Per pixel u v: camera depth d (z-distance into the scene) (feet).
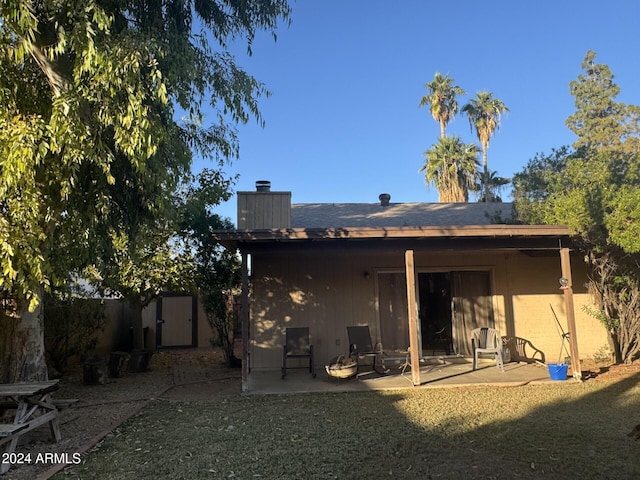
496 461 13.61
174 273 33.68
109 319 43.50
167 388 27.78
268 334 33.19
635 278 29.12
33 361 18.56
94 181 18.84
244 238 24.00
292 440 16.14
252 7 20.10
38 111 17.44
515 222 34.55
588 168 27.78
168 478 12.92
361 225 36.35
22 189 14.80
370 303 34.01
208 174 37.14
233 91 19.51
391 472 12.94
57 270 19.07
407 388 24.73
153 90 16.15
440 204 45.21
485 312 35.27
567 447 14.73
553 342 34.68
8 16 13.83
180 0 18.44
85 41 14.29
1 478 13.37
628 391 22.86
